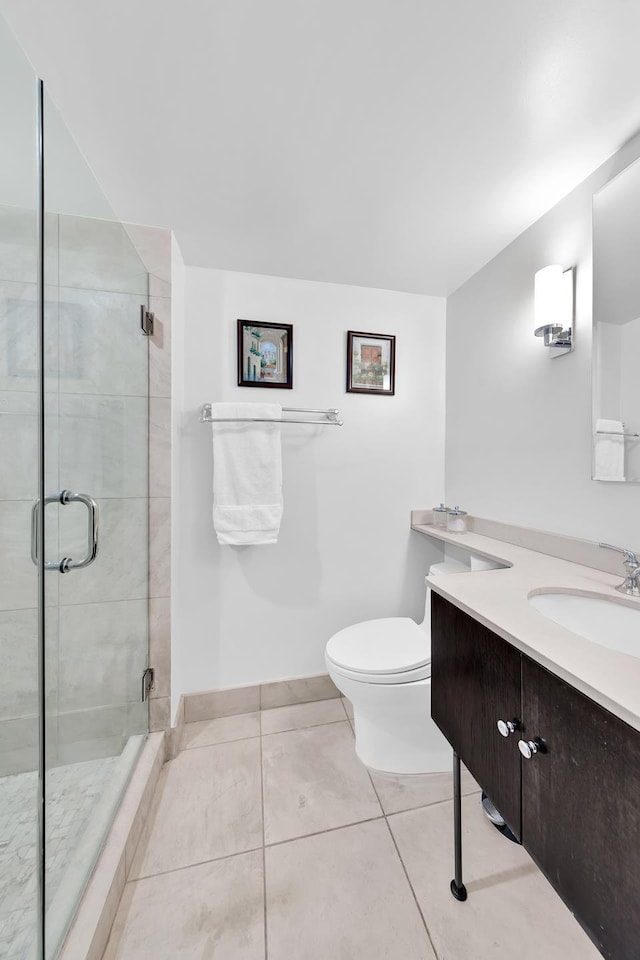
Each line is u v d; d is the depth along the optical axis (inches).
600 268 44.7
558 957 33.5
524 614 31.3
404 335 75.5
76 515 41.6
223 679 67.9
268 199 50.1
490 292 64.8
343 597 73.4
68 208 39.1
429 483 77.8
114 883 37.1
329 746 59.9
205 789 51.9
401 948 34.3
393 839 44.8
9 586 34.1
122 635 51.2
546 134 40.1
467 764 34.1
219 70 33.2
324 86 34.7
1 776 32.9
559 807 23.6
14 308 34.9
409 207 51.8
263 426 64.6
